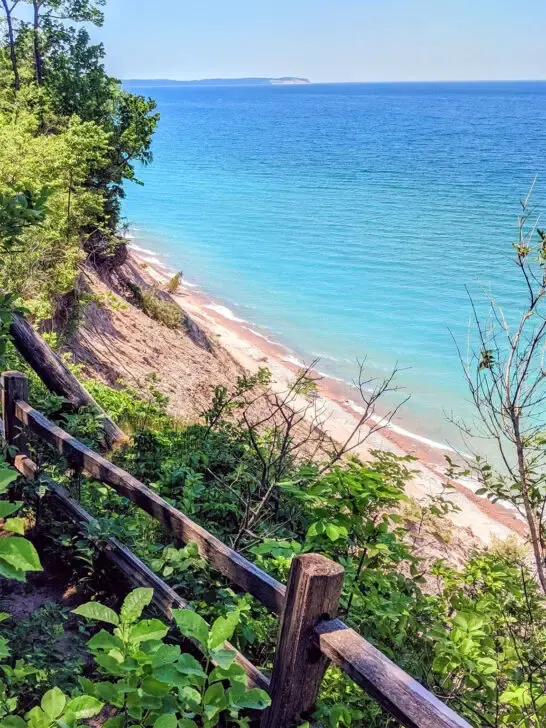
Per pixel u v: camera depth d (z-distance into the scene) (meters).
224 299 50.22
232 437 8.27
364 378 35.28
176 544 4.92
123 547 4.28
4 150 20.78
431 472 22.91
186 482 5.73
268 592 3.10
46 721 1.97
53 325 20.05
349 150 167.75
